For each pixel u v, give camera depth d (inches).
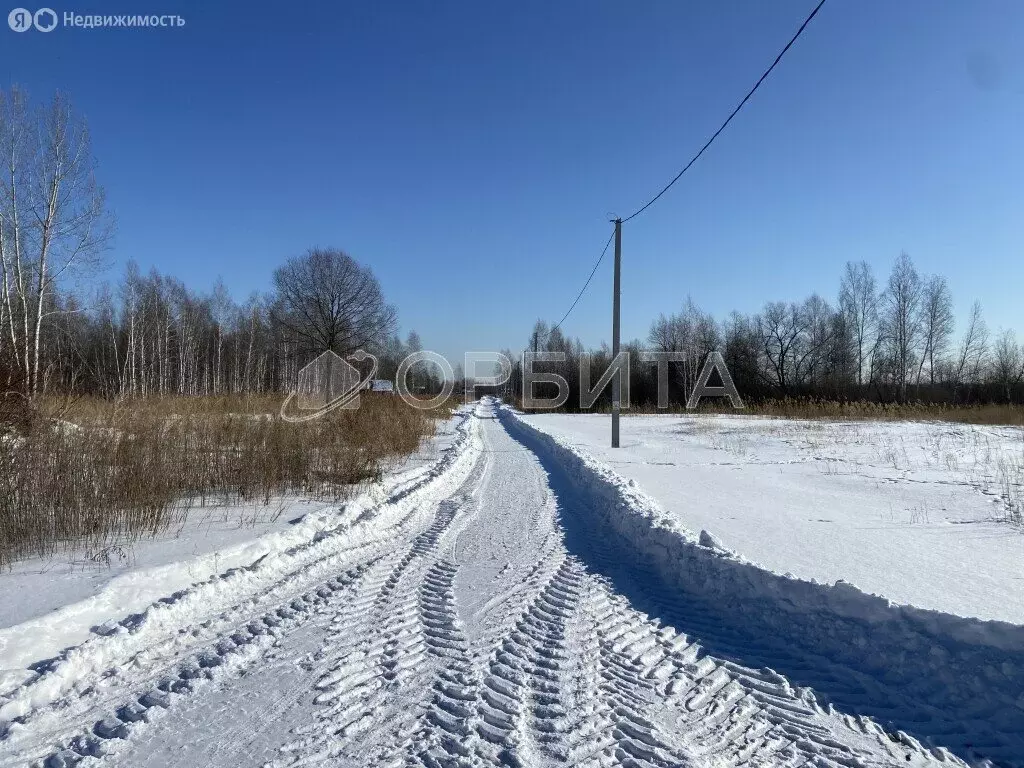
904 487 457.1
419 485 453.1
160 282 1760.6
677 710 144.0
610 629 193.8
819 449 728.3
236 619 197.0
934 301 1999.3
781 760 124.5
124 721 134.3
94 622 179.9
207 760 120.2
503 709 142.3
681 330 2434.8
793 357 2367.1
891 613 175.0
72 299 904.9
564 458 647.8
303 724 134.1
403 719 137.1
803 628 187.0
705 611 212.1
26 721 131.2
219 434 418.6
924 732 135.7
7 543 237.9
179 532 285.1
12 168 742.5
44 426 299.6
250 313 2095.2
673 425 1259.2
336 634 186.1
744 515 352.2
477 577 248.1
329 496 390.9
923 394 1974.7
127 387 525.7
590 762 122.0
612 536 323.3
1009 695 142.3
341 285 1907.0
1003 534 302.4
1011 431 914.1
